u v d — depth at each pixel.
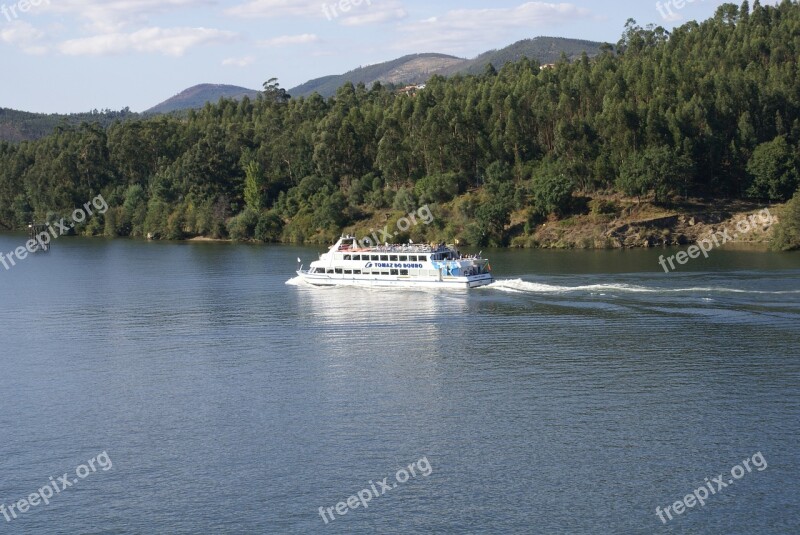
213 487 78.81
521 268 198.00
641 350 116.44
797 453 81.94
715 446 84.00
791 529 69.69
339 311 149.88
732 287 157.00
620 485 77.12
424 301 155.75
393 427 91.00
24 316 155.75
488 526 71.44
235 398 101.62
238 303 162.62
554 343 121.56
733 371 105.94
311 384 106.06
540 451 84.00
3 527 73.31
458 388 102.88
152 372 113.56
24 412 98.94
